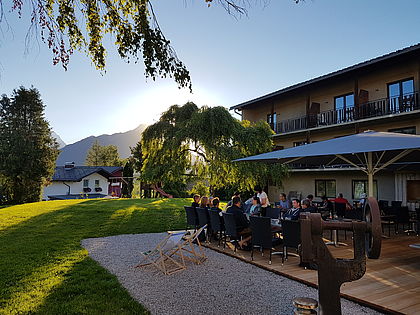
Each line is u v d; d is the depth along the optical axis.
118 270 5.44
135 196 36.16
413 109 15.31
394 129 16.53
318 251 2.63
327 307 2.61
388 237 8.41
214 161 14.52
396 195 15.59
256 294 4.25
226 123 14.93
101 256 6.45
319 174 20.48
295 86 20.36
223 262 6.02
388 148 5.39
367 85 18.00
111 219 11.41
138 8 4.34
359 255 2.65
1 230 9.20
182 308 3.76
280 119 23.83
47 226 9.95
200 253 6.83
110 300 3.98
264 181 16.83
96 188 38.75
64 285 4.52
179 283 4.73
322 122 19.78
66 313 3.59
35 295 4.13
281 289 4.45
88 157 71.19
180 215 12.52
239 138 15.07
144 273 5.27
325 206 11.55
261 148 15.84
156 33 4.44
